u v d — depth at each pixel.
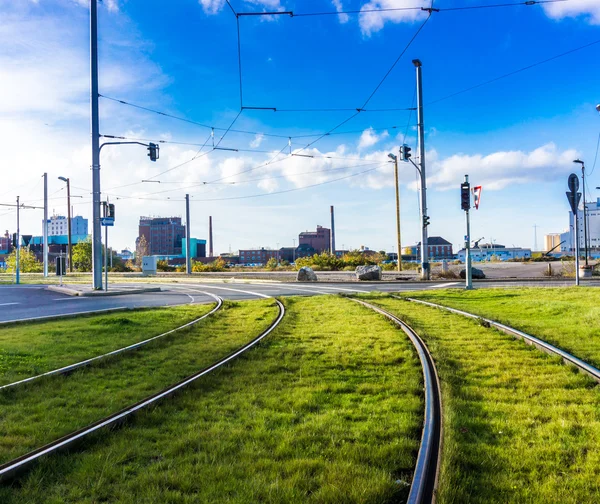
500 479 3.58
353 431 4.61
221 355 8.46
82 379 6.89
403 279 31.75
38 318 13.17
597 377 6.05
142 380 6.87
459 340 9.14
